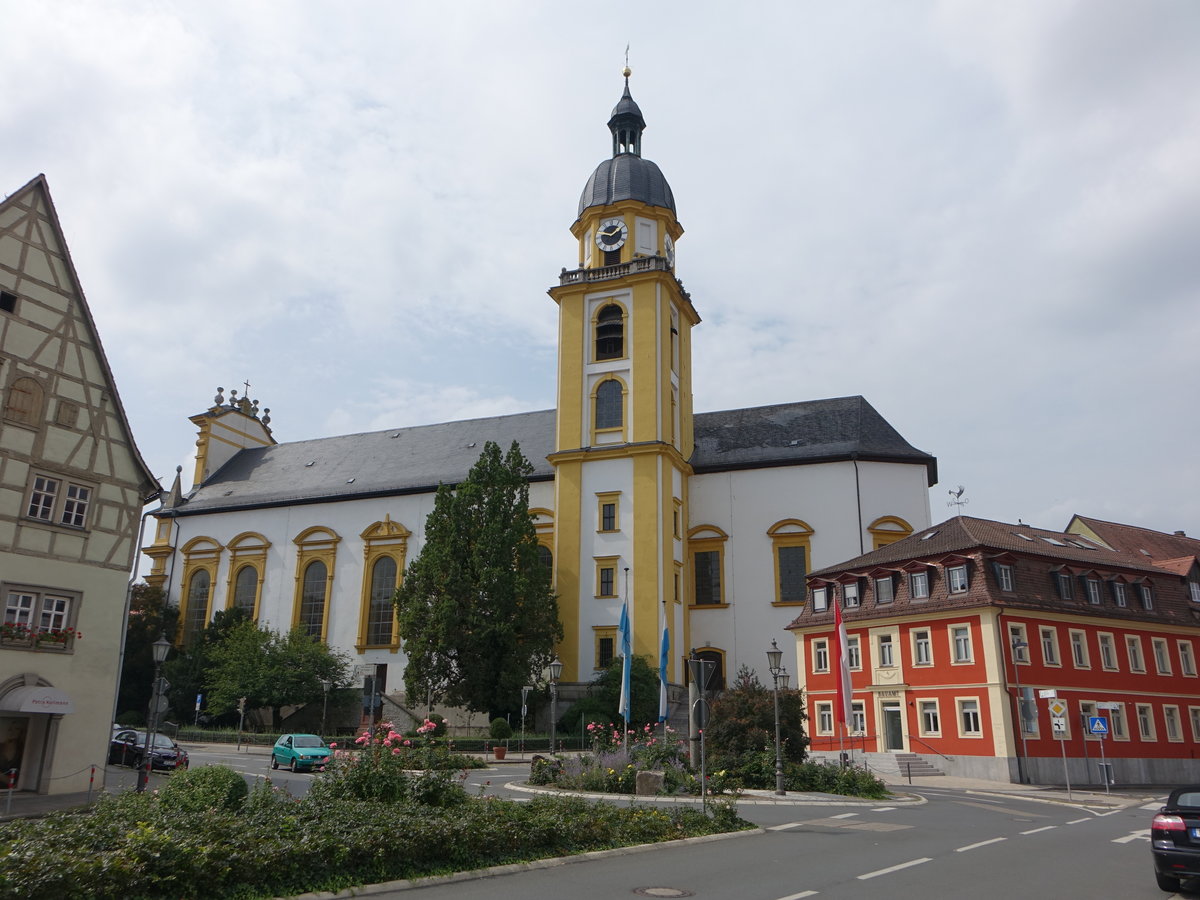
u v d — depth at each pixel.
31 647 25.58
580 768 29.16
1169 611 45.34
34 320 26.94
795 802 25.52
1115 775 39.50
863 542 55.25
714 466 59.72
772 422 62.88
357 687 60.34
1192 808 13.22
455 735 51.22
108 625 27.73
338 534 64.81
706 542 58.69
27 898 9.10
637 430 56.25
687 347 64.25
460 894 11.71
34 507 26.36
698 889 12.37
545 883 12.64
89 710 26.86
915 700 40.59
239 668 56.56
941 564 40.94
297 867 11.52
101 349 28.56
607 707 49.34
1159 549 60.16
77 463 27.50
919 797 28.86
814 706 45.91
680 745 30.55
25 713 25.41
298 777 32.00
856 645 43.97
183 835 11.43
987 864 15.13
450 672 50.94
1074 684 39.75
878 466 56.78
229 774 15.46
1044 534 47.41
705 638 57.09
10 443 25.86
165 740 34.34
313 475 71.00
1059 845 17.98
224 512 69.56
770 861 14.99
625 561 54.12
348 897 11.34
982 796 30.98
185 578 68.81
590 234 62.03
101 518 27.98
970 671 38.50
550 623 52.62
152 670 62.94
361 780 16.84
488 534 52.25
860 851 16.34
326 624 63.16
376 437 74.00
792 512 57.31
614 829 16.72
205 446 75.19
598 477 56.31
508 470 55.16
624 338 58.50
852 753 41.34
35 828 11.80
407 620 52.03
